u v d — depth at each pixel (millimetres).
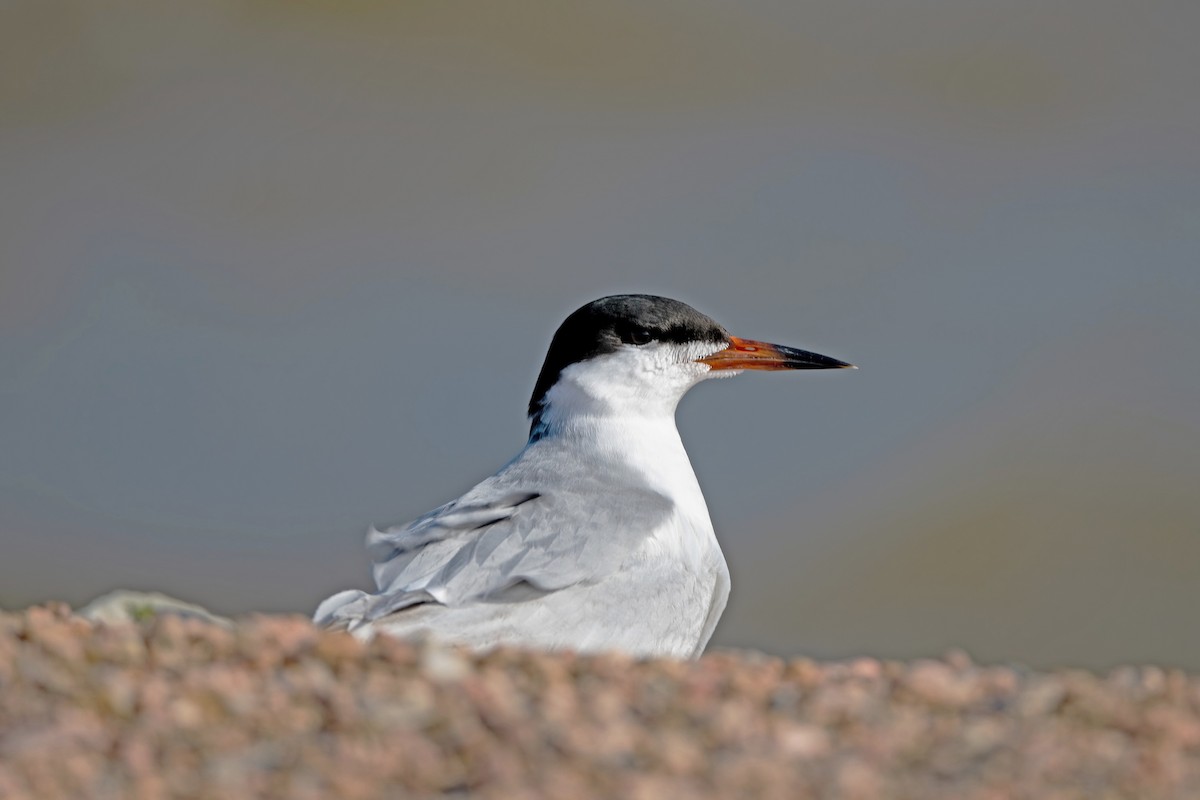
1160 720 5430
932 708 5523
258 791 4695
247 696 5281
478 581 6934
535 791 4699
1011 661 17484
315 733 5055
